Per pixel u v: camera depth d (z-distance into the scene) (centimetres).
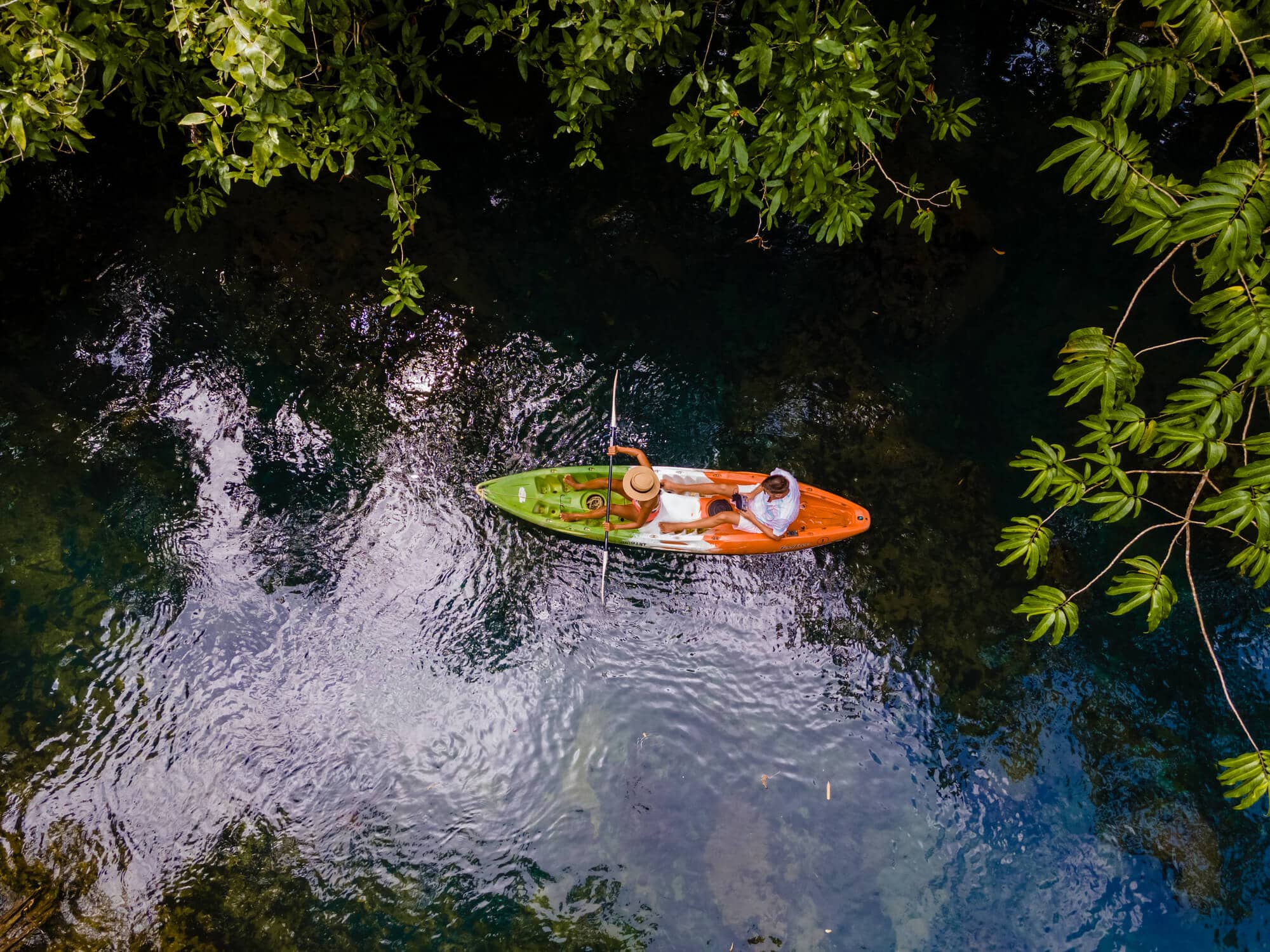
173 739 617
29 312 732
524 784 621
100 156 768
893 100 541
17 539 661
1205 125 792
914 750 627
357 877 583
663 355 748
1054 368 735
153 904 566
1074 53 815
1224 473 667
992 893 583
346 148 526
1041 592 348
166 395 719
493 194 787
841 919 579
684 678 654
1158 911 573
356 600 669
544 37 553
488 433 720
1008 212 780
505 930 571
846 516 675
